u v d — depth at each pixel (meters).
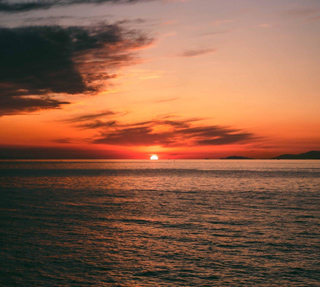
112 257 21.30
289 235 27.31
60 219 34.25
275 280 17.67
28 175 132.75
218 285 17.02
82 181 98.25
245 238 26.27
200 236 26.86
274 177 117.12
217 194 61.12
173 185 82.81
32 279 17.64
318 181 96.00
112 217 35.50
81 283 17.14
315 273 18.66
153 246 23.88
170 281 17.48
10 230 28.70
